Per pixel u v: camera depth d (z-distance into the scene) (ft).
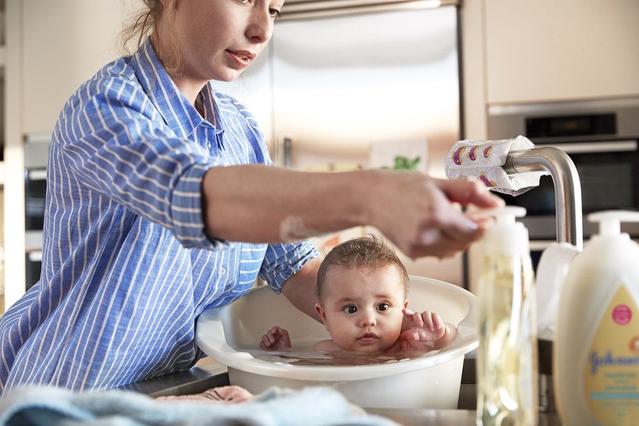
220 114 4.10
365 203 2.26
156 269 3.64
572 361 2.34
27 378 3.79
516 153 3.36
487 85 9.93
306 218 2.41
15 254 11.44
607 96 9.69
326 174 2.43
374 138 10.02
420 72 9.89
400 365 2.91
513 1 9.85
